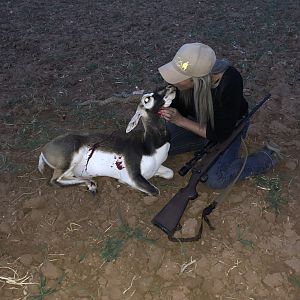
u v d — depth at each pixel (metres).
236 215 2.56
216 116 2.46
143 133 2.57
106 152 2.57
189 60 2.27
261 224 2.52
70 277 2.26
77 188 2.68
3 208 2.60
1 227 2.47
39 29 4.61
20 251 2.38
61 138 2.59
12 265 2.31
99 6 5.20
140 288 2.21
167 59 4.09
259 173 2.78
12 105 3.46
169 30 4.59
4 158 2.92
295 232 2.50
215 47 4.28
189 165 2.49
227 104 2.43
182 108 2.65
